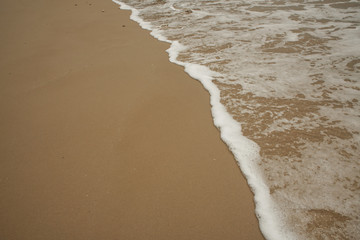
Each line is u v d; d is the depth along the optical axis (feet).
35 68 13.23
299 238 5.64
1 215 6.18
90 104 10.36
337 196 6.46
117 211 6.28
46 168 7.46
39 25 20.08
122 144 8.35
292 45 15.85
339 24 19.01
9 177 7.16
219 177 7.22
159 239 5.69
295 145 8.12
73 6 26.11
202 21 21.83
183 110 10.05
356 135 8.34
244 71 13.00
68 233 5.80
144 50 15.78
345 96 10.43
